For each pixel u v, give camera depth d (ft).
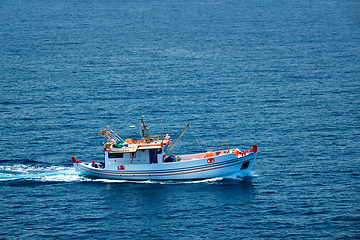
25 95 409.49
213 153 242.58
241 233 195.31
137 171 238.68
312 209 212.64
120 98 402.52
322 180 241.35
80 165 248.73
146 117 351.05
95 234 195.93
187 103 386.11
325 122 333.21
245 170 244.01
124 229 199.00
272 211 211.20
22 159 272.51
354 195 224.53
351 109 361.51
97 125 333.62
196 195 224.74
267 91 419.54
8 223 203.82
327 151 280.31
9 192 231.71
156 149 238.07
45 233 196.65
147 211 212.02
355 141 295.69
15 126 329.93
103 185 238.48
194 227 199.62
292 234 194.08
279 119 342.23
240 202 218.59
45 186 238.68
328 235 192.95
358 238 190.49
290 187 233.96
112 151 237.04
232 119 344.08
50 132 318.86
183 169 235.81
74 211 213.66
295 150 283.18
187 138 308.40
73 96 408.05
